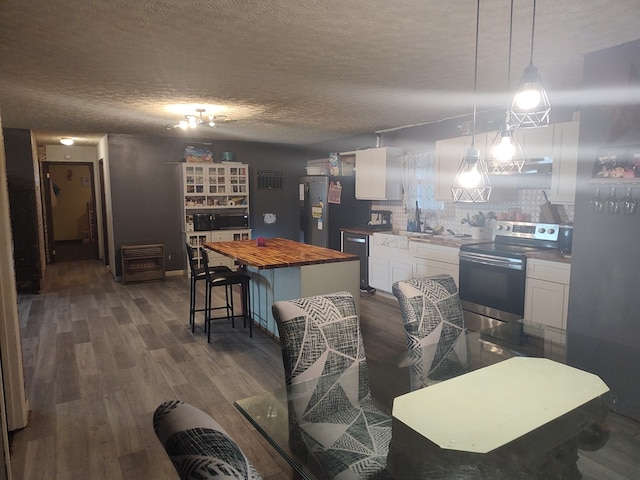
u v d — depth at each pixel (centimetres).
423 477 128
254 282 450
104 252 805
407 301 227
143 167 679
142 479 213
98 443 242
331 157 686
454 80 340
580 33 238
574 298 291
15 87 360
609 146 263
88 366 346
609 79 263
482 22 224
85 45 258
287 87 363
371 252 571
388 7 206
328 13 213
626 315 264
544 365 203
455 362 207
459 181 197
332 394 185
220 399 292
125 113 479
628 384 262
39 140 720
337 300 208
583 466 133
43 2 200
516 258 370
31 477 213
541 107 167
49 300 550
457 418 154
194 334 423
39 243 626
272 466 223
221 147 736
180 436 85
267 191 783
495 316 395
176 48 264
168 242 706
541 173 403
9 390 251
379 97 400
